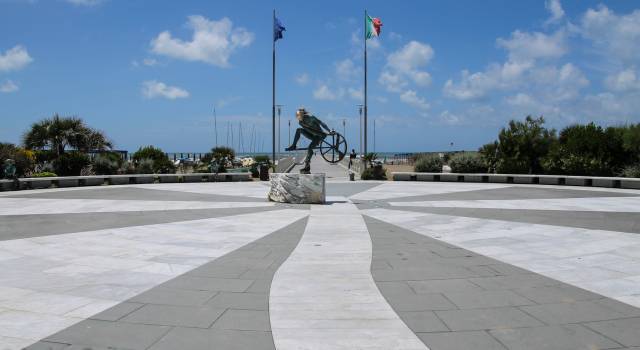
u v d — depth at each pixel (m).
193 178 32.09
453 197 20.58
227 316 5.81
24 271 8.02
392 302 6.36
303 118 18.61
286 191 18.41
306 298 6.55
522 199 19.61
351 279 7.54
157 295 6.66
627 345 4.94
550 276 7.65
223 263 8.64
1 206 17.50
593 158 28.92
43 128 33.81
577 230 12.10
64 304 6.25
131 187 26.94
